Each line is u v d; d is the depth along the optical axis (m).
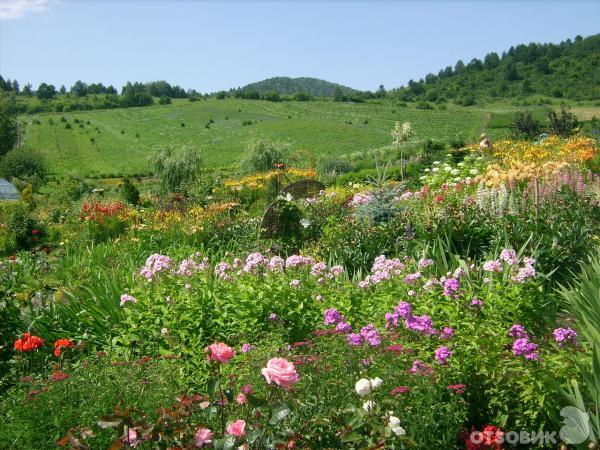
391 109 120.19
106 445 3.13
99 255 9.77
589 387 3.29
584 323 4.13
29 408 3.50
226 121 109.25
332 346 3.78
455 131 87.50
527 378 3.45
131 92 148.00
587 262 6.53
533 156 14.98
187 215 13.71
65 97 168.50
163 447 2.59
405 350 3.72
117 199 21.47
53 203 24.70
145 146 87.56
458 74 169.62
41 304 6.59
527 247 6.86
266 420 2.77
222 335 4.91
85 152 83.00
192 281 5.84
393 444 2.78
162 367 3.97
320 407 3.04
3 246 13.95
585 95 121.06
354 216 9.20
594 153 14.60
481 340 3.88
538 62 147.00
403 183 10.75
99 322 5.61
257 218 12.09
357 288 5.46
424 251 6.84
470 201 8.48
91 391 3.63
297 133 88.94
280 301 5.05
